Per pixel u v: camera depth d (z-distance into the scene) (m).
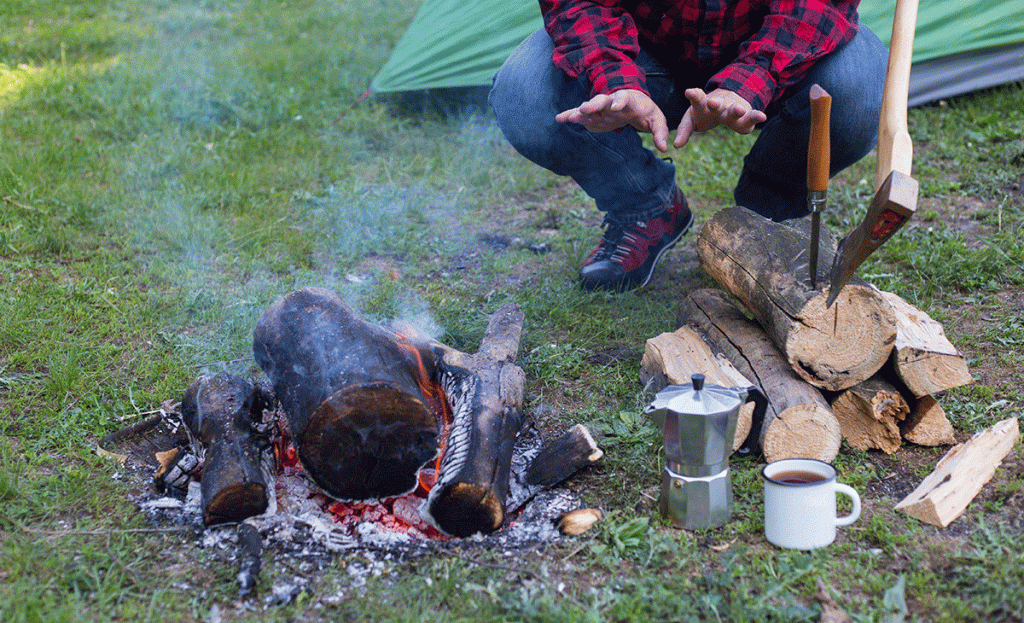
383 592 1.86
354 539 2.05
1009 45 5.39
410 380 2.12
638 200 3.44
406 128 5.95
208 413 2.21
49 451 2.42
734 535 2.04
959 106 5.52
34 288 3.42
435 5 6.51
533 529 2.09
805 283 2.31
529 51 3.26
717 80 2.66
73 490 2.21
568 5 2.95
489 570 1.92
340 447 2.02
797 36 2.74
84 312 3.29
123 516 2.12
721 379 2.36
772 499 1.96
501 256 3.96
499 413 2.17
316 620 1.79
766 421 2.28
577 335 3.18
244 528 2.03
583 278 3.48
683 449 2.01
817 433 2.26
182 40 9.06
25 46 8.30
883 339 2.27
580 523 2.07
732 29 2.96
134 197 4.50
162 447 2.45
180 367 2.92
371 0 11.09
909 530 2.01
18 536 2.02
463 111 6.13
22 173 4.64
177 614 1.79
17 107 6.14
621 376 2.87
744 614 1.75
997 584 1.78
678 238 3.63
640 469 2.34
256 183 4.78
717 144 5.44
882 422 2.33
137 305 3.38
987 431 2.25
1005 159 4.66
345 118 5.95
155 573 1.92
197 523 2.11
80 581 1.88
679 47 3.06
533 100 3.20
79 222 4.16
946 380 2.32
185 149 5.21
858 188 4.50
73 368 2.79
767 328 2.46
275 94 6.32
